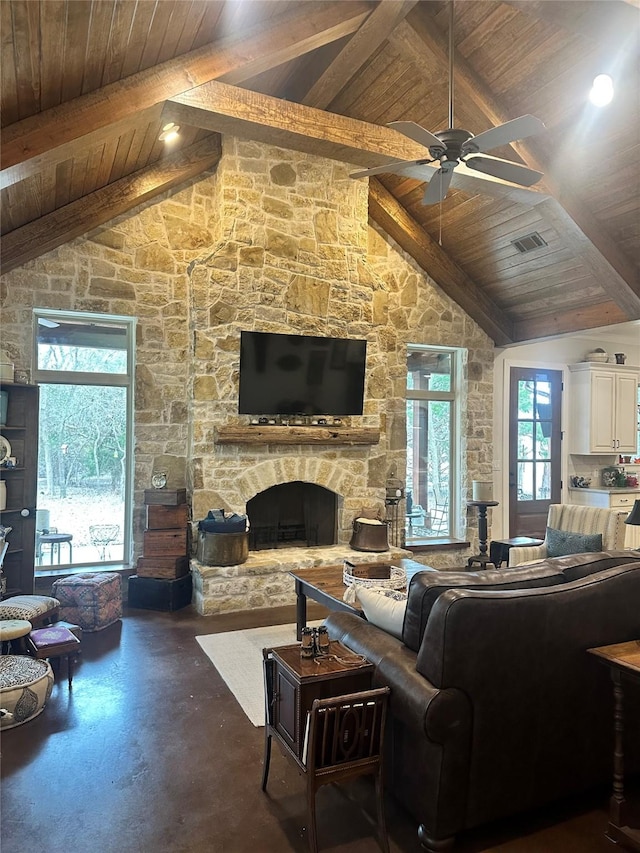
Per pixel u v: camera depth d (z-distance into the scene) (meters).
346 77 4.32
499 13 3.94
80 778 2.51
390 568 3.68
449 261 6.65
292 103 4.05
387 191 6.25
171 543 5.09
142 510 5.47
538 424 7.54
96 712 3.11
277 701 2.36
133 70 3.41
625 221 4.92
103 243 5.30
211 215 5.70
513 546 5.10
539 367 7.53
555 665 2.13
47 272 5.11
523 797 2.12
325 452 5.70
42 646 3.33
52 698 3.28
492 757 2.04
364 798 2.41
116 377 5.52
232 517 5.09
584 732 2.23
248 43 3.62
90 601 4.38
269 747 2.43
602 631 2.22
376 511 5.85
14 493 4.53
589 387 7.51
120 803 2.34
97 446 5.51
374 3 3.72
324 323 5.68
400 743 2.15
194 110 3.71
